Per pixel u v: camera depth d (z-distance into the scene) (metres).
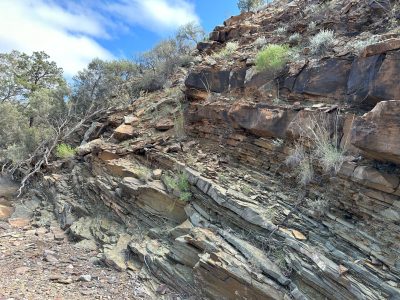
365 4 6.42
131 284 5.58
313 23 7.09
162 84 12.13
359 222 4.12
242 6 14.91
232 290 4.49
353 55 5.04
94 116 13.67
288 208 4.88
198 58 10.98
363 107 4.61
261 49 7.40
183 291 5.12
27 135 14.33
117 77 15.23
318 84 5.40
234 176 5.91
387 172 3.86
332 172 4.49
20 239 7.93
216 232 5.22
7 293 5.29
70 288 5.56
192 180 6.13
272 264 4.38
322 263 3.98
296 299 4.02
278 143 5.39
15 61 22.12
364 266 3.77
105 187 7.88
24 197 11.35
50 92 15.95
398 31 5.16
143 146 8.23
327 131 4.67
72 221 8.38
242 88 6.96
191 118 7.75
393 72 4.21
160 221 6.51
